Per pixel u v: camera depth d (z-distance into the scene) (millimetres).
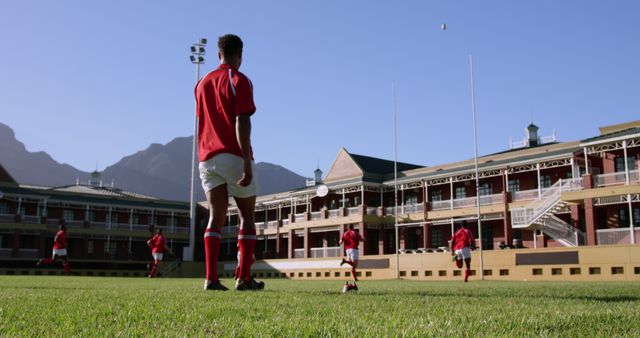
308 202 55906
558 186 36719
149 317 3170
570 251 29016
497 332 2623
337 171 57125
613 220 37094
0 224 54625
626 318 3309
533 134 54594
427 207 46812
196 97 6848
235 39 6789
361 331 2570
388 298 5215
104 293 5832
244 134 6410
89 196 63250
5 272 50750
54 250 31484
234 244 65812
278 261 50531
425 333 2520
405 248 47875
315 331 2574
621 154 36062
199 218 69938
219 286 6785
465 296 5844
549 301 4953
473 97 33906
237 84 6488
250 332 2533
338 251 48906
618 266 27156
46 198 58594
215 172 6578
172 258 61312
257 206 63250
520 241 40156
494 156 45125
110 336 2395
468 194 48188
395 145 39844
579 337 2543
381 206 50406
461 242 21234
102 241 63875
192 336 2406
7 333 2383
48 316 3168
